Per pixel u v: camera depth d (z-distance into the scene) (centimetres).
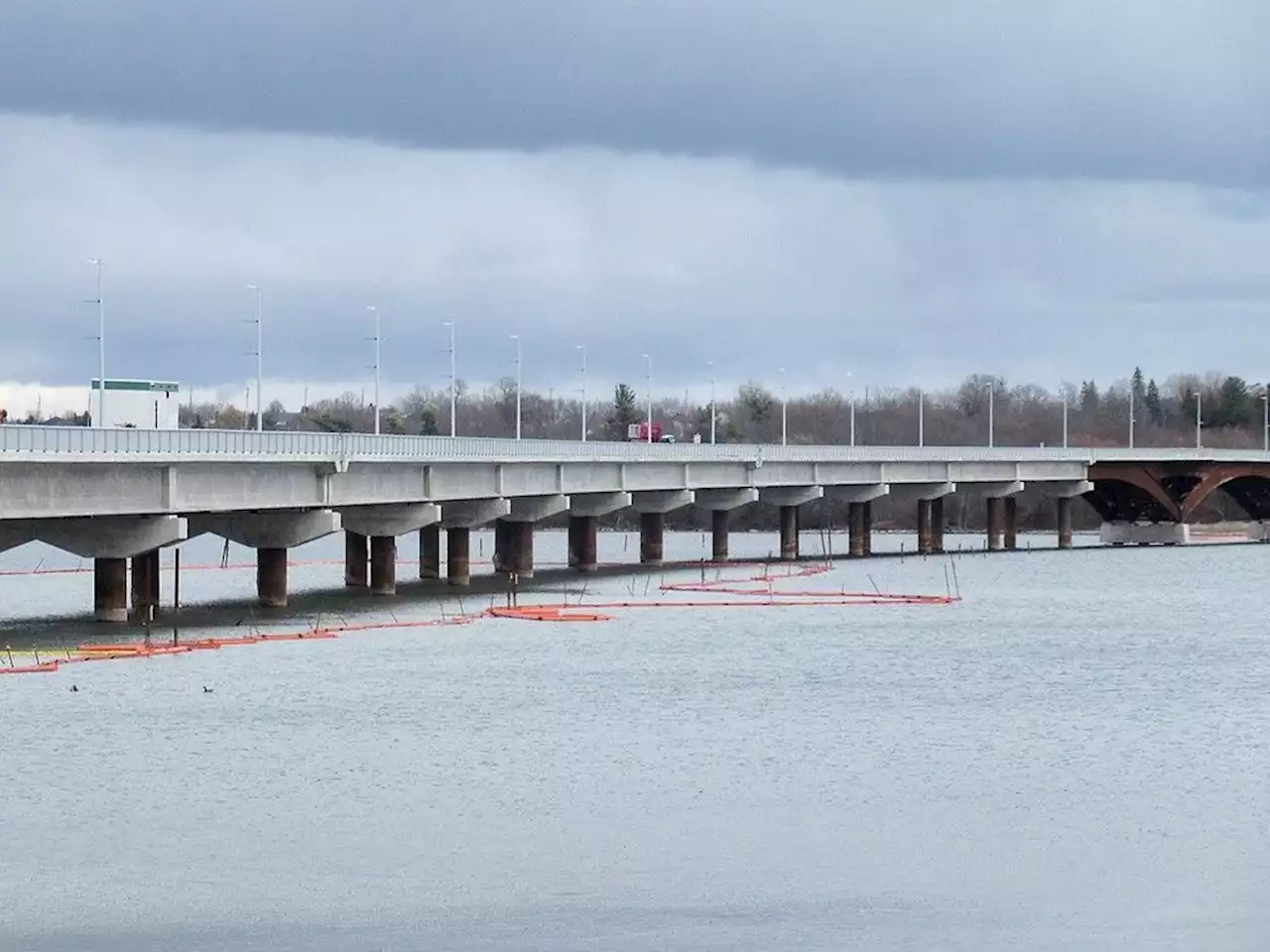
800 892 10919
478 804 12838
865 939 10156
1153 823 12462
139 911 10519
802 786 13475
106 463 19850
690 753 14725
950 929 10312
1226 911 10612
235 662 19675
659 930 10269
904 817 12575
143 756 14362
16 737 15100
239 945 10012
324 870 11281
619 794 13175
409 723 15962
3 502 18712
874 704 17362
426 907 10606
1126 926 10369
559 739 15275
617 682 18675
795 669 19900
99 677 18388
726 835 12088
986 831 12231
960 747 15100
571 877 11175
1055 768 14225
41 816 12431
